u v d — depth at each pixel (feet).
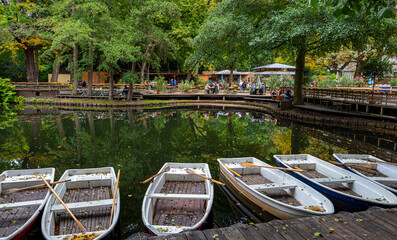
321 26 37.19
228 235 10.79
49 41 76.28
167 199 16.06
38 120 49.49
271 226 11.42
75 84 80.28
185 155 28.02
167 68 125.39
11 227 13.10
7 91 73.26
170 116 55.88
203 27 49.01
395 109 42.16
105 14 61.41
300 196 15.89
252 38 45.70
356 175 17.47
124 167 24.06
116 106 67.56
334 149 30.09
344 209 15.55
